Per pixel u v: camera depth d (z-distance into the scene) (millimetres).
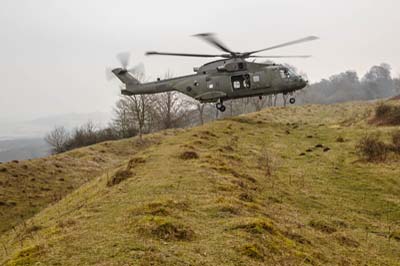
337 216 16375
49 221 17219
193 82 35188
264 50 32812
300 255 9586
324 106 57594
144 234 9117
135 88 37406
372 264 11219
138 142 52438
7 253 12477
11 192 29656
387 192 20328
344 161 26234
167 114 77500
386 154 26328
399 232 14711
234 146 28375
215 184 15344
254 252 8680
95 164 41656
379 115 37344
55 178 35219
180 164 18828
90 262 7605
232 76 34188
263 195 17031
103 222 10555
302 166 24781
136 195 13453
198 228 10055
